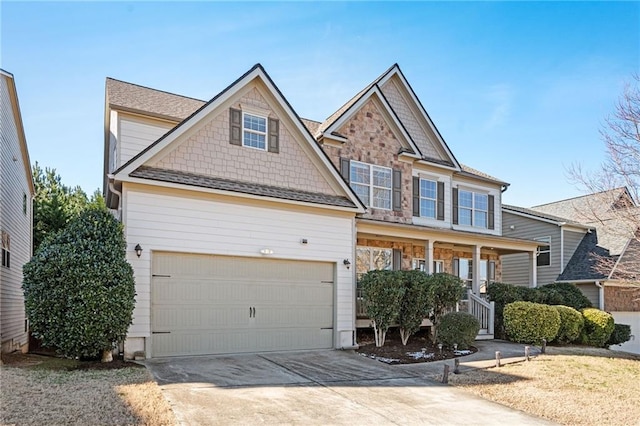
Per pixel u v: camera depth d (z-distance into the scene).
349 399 7.71
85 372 8.40
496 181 21.14
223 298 11.23
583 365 11.37
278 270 12.16
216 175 11.62
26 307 8.79
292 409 6.98
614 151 14.99
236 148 12.05
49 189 26.22
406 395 8.19
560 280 22.03
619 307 20.81
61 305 8.71
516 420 7.11
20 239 15.40
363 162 16.78
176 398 7.08
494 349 13.33
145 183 10.30
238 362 10.24
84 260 8.78
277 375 9.17
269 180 12.46
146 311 10.10
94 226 9.30
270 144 12.64
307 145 13.24
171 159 11.05
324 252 12.91
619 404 8.16
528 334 14.56
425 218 18.48
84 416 6.00
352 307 13.24
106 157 17.41
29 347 15.73
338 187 13.66
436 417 7.03
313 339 12.53
